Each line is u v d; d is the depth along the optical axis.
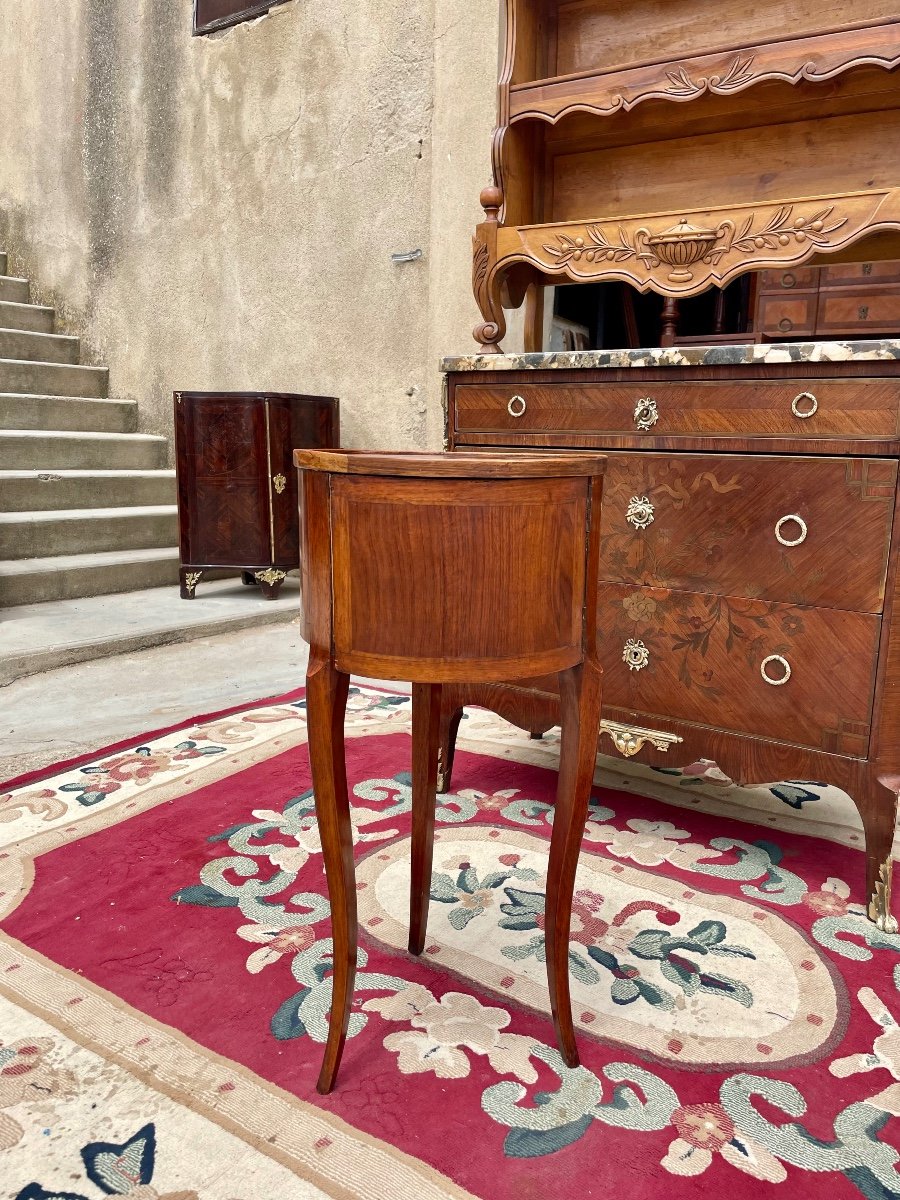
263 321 4.82
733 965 1.46
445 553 1.07
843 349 1.59
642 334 2.84
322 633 1.14
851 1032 1.29
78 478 4.74
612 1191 0.99
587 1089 1.16
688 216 2.15
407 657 1.10
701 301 2.71
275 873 1.74
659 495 1.85
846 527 1.64
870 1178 1.02
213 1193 0.98
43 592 4.05
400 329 4.18
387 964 1.45
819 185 2.38
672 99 2.20
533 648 1.12
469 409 2.10
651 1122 1.10
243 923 1.56
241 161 4.79
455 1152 1.05
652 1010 1.34
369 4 4.07
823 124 2.36
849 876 1.78
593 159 2.69
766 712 1.77
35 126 6.26
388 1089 1.15
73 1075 1.17
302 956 1.46
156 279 5.48
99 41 5.59
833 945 1.52
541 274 2.77
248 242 4.84
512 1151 1.05
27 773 2.24
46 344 5.95
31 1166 1.01
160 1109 1.11
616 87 2.27
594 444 1.92
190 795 2.11
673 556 1.85
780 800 2.18
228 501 4.12
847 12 2.29
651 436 1.84
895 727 1.62
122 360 5.85
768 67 2.08
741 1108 1.13
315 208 4.45
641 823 2.03
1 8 6.40
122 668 3.25
